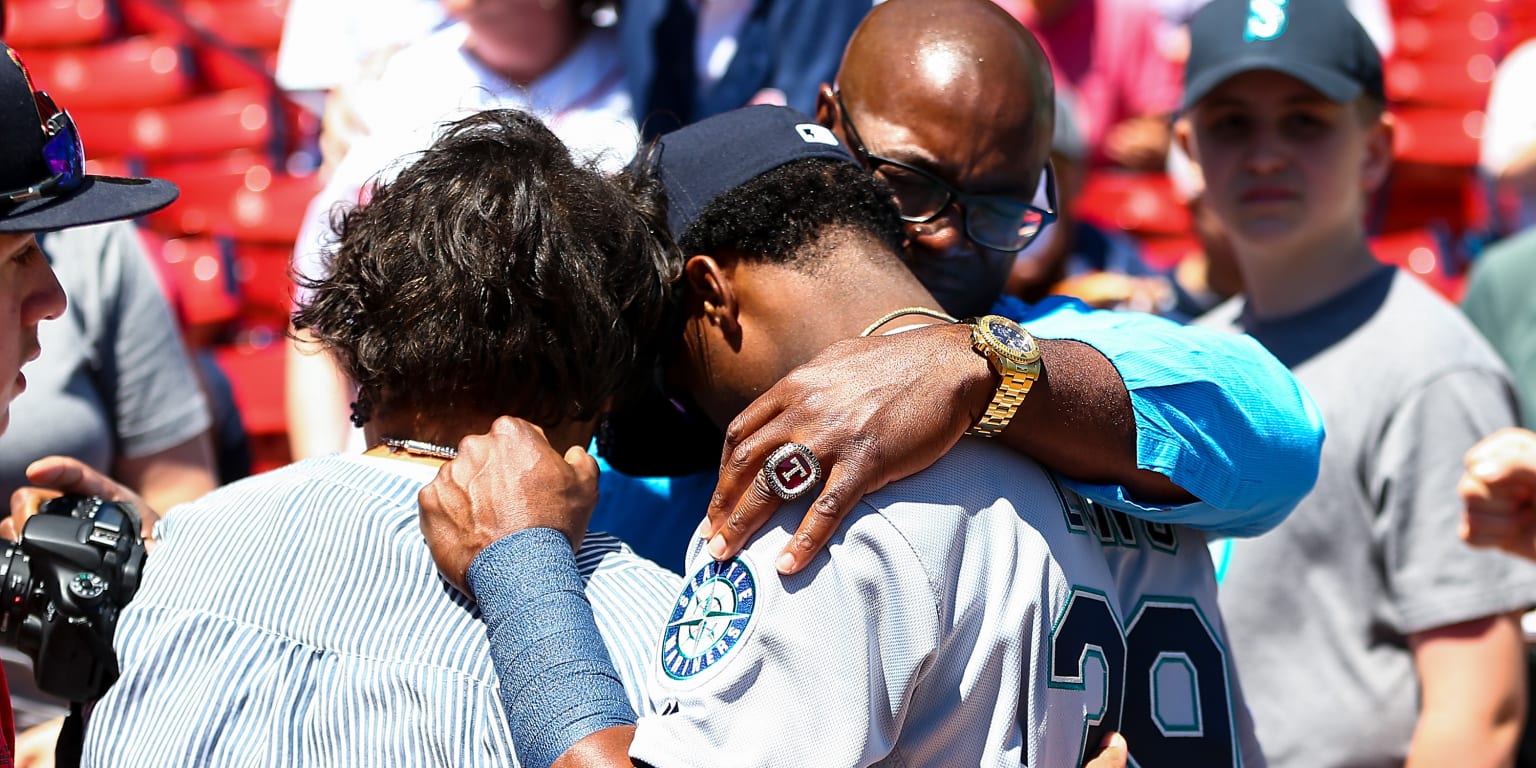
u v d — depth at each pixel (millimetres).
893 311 1532
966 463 1384
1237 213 2576
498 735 1359
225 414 3363
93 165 5805
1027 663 1350
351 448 2771
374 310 1547
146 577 1545
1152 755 1517
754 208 1575
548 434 1598
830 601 1292
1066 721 1382
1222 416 1528
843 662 1278
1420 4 6957
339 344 1581
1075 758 1396
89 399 2592
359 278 1569
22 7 6215
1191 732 1559
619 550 1555
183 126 5812
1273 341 2547
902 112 1726
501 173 1557
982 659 1324
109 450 2625
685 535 1831
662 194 1662
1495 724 2268
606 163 1866
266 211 5453
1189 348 1560
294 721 1384
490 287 1506
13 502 1888
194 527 1562
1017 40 1771
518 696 1338
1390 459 2336
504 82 2768
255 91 5984
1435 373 2344
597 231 1572
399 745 1354
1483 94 6641
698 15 3506
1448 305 2471
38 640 1554
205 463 2779
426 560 1440
